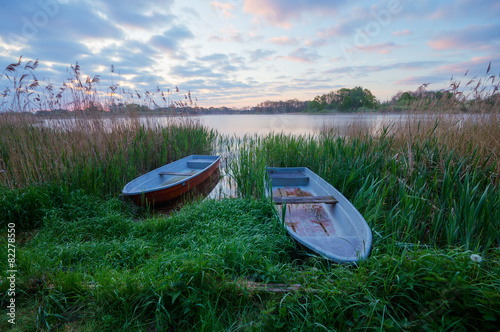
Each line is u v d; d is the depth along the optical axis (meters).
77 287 2.25
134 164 6.45
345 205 3.77
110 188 5.14
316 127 10.41
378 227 3.49
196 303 2.05
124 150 6.42
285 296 1.98
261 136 11.20
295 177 5.57
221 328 1.92
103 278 2.25
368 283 2.09
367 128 6.90
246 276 2.40
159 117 9.84
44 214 3.78
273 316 1.88
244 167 6.50
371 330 1.80
